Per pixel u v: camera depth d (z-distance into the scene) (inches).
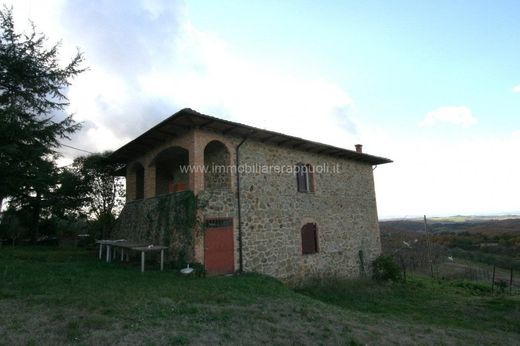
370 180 644.7
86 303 217.3
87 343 155.6
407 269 768.3
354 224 577.3
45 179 449.7
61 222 794.2
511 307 384.2
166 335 172.2
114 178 729.6
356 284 485.7
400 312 359.3
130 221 528.7
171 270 361.7
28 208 738.8
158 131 409.1
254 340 180.9
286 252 449.4
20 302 217.2
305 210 492.4
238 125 388.2
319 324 223.3
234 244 394.0
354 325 237.1
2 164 385.1
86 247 693.3
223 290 289.6
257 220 423.8
